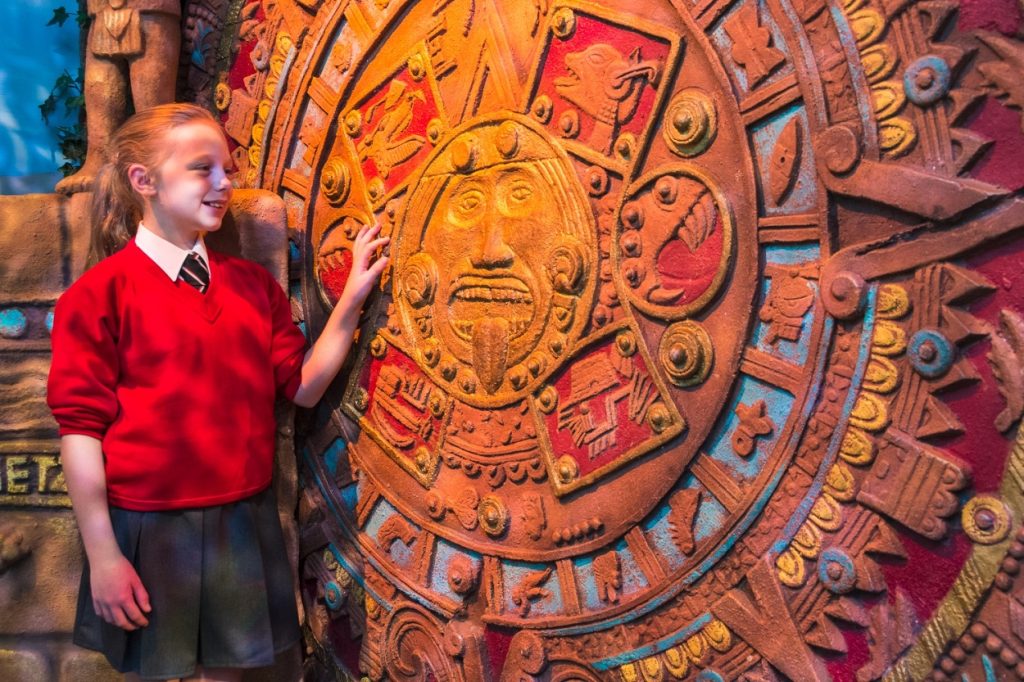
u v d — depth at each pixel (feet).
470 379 4.29
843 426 3.29
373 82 4.57
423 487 4.49
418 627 4.50
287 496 4.83
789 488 3.43
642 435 3.81
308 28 4.76
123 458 4.00
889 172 3.13
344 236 4.72
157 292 4.09
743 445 3.54
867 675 3.26
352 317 4.51
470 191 4.28
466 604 4.35
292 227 4.89
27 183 6.62
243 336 4.29
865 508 3.27
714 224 3.57
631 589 3.88
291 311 4.79
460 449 4.35
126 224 4.36
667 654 3.77
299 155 4.87
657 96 3.69
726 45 3.53
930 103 3.07
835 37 3.26
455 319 4.35
